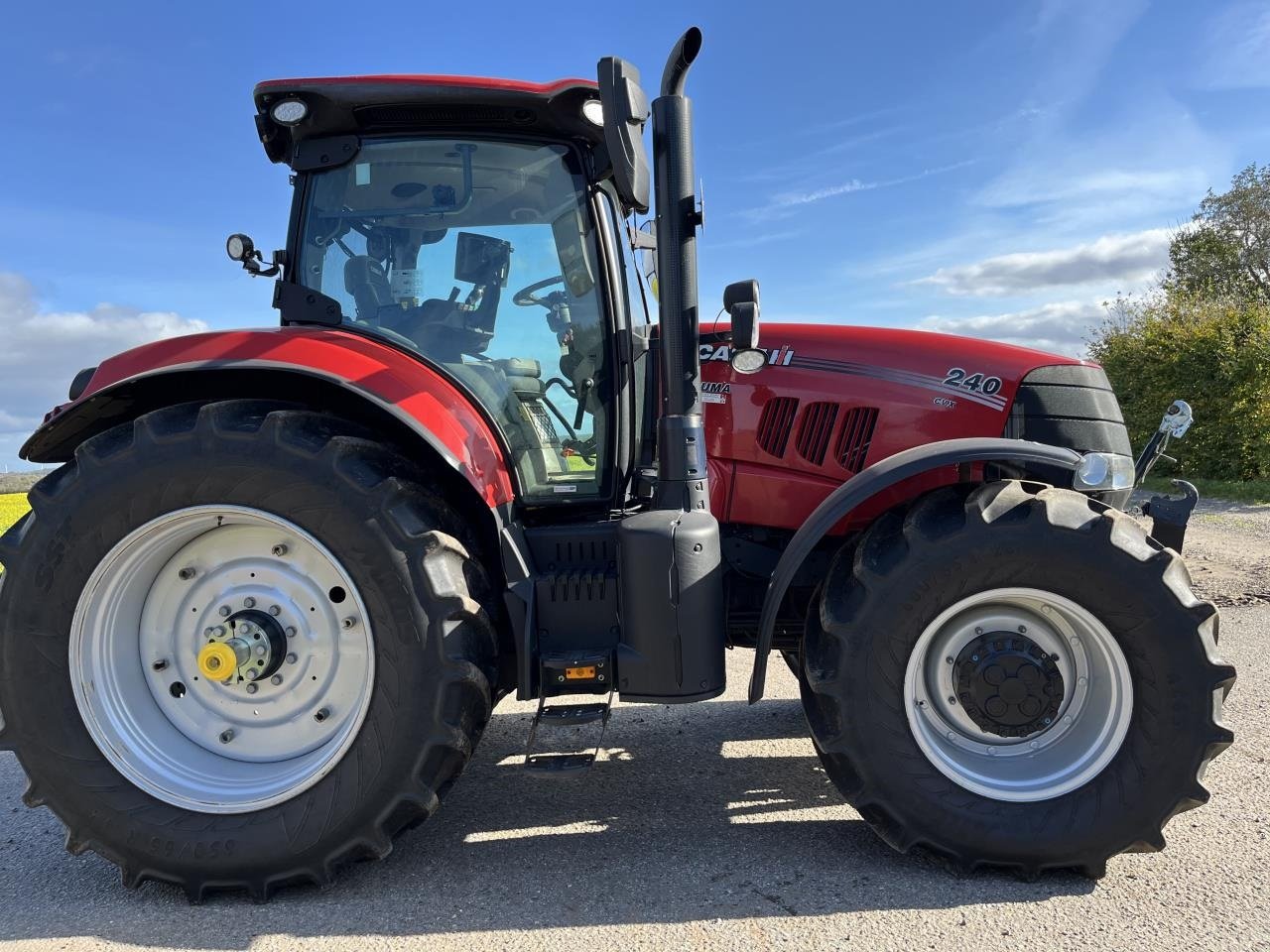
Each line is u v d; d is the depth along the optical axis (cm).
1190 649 207
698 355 246
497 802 271
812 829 246
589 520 270
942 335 284
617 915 200
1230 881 210
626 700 228
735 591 286
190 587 230
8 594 216
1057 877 216
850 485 232
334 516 213
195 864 213
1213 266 2538
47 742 215
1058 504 217
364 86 251
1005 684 221
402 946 190
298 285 264
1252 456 1220
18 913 210
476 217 267
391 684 212
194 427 215
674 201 239
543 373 269
